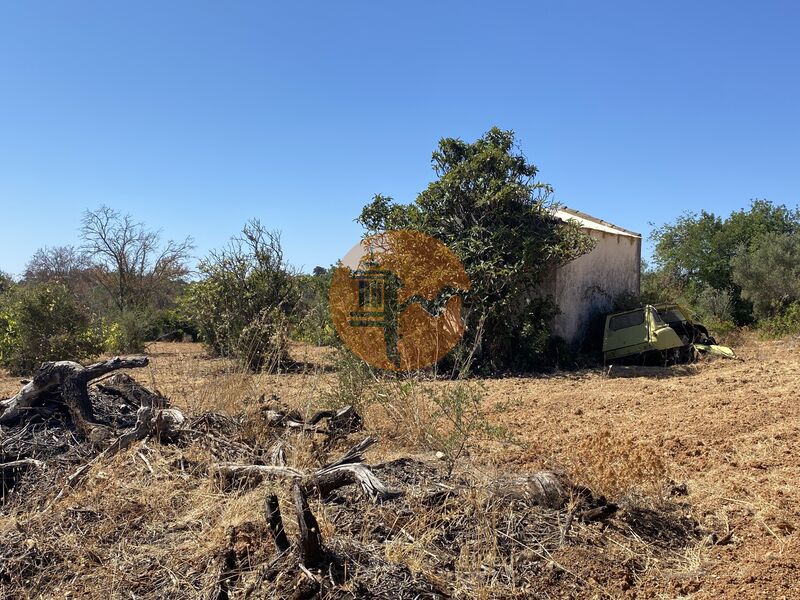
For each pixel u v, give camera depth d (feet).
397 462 16.79
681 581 12.72
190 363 39.11
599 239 52.90
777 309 66.64
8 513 15.34
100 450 18.56
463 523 13.89
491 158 44.55
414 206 45.70
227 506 14.48
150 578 12.28
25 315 47.96
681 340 45.75
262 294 48.37
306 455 18.08
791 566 12.79
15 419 20.08
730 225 80.94
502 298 42.52
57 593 12.00
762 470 19.21
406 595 11.45
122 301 81.71
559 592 12.37
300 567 11.69
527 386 37.32
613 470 16.15
